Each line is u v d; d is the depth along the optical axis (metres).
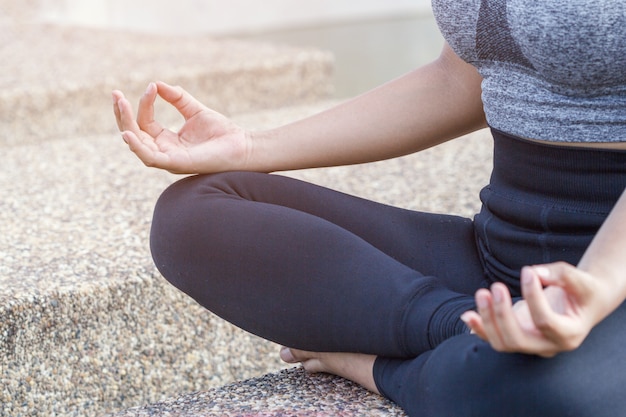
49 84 3.94
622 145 1.46
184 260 1.62
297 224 1.59
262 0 7.71
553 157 1.50
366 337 1.54
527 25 1.45
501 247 1.61
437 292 1.52
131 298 2.13
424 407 1.43
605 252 1.25
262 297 1.58
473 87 1.79
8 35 5.09
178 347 2.21
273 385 1.75
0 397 2.00
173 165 1.75
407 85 1.83
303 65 4.48
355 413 1.59
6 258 2.23
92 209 2.62
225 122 1.81
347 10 8.16
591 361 1.31
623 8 1.39
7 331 1.99
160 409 1.71
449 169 3.03
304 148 1.82
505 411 1.32
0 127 3.82
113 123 4.07
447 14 1.61
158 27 7.06
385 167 3.06
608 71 1.42
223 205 1.63
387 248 1.75
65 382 2.07
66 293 2.05
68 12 6.38
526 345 1.19
